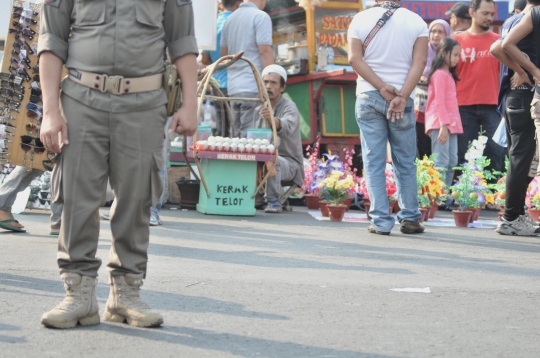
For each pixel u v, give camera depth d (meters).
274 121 12.48
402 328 5.18
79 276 5.02
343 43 17.59
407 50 10.20
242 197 12.37
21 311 5.37
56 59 4.87
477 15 15.42
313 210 13.80
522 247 9.52
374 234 10.33
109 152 4.93
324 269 7.45
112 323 5.12
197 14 12.38
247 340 4.78
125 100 4.84
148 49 4.88
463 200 11.88
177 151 13.83
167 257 7.90
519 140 10.46
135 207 4.97
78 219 4.91
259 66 14.58
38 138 8.46
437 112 14.30
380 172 10.31
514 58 9.90
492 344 4.83
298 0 17.19
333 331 5.05
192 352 4.48
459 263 8.09
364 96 10.21
